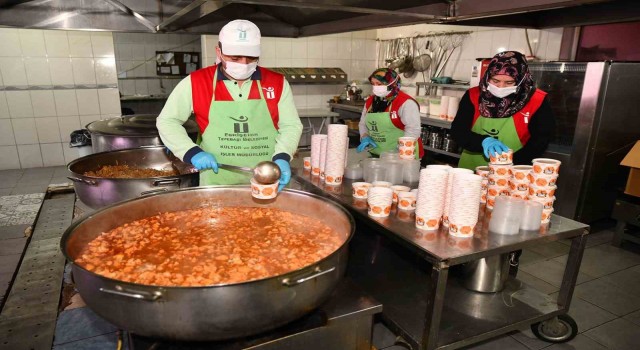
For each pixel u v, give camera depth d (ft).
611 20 9.38
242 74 5.56
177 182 6.15
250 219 5.27
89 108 17.67
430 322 4.86
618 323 7.52
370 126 10.10
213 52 18.78
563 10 10.06
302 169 7.70
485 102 7.54
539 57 14.05
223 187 5.44
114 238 4.55
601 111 10.81
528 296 6.43
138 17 7.45
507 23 10.05
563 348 6.77
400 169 6.45
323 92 21.54
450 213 4.84
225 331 3.08
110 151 7.54
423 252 4.55
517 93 7.23
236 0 4.56
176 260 4.19
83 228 4.23
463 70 16.90
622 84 10.85
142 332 3.13
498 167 5.48
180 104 6.02
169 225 5.02
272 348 3.53
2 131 16.58
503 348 6.73
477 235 4.91
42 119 17.04
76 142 9.65
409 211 5.59
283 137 6.24
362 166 7.12
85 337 4.10
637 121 11.59
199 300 2.88
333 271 3.45
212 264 4.04
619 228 10.80
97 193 5.90
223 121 6.14
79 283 3.20
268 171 4.90
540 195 5.22
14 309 4.41
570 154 11.41
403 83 20.10
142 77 24.66
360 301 4.03
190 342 3.43
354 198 6.00
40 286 4.83
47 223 6.55
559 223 5.43
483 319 5.75
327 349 3.88
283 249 4.43
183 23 8.12
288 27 9.45
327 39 20.85
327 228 4.88
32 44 16.19
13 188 14.66
